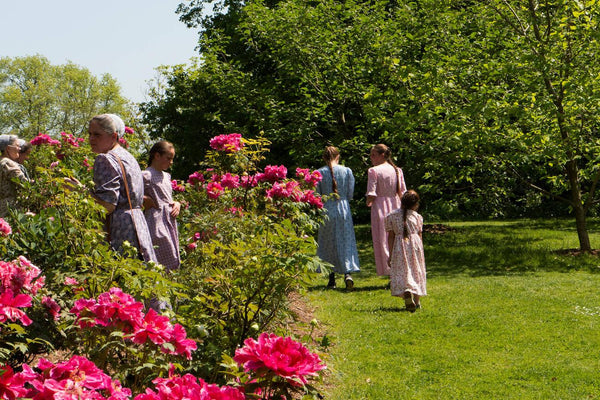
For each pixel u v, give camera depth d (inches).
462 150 426.0
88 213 142.0
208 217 205.6
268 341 84.8
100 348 94.7
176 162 882.8
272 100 571.5
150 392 75.1
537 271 367.2
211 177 278.4
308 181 290.8
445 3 462.9
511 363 189.2
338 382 169.2
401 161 544.1
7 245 129.0
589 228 639.8
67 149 284.5
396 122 430.0
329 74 541.6
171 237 186.1
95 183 151.0
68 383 71.4
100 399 73.0
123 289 119.3
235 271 143.2
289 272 139.9
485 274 360.8
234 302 145.8
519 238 562.6
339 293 306.3
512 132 409.7
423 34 503.8
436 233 643.5
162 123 876.6
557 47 398.0
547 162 439.8
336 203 318.3
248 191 257.8
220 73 590.2
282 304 153.6
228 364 96.2
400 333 224.2
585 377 174.2
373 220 319.6
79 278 122.2
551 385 168.9
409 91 422.3
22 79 2192.4
